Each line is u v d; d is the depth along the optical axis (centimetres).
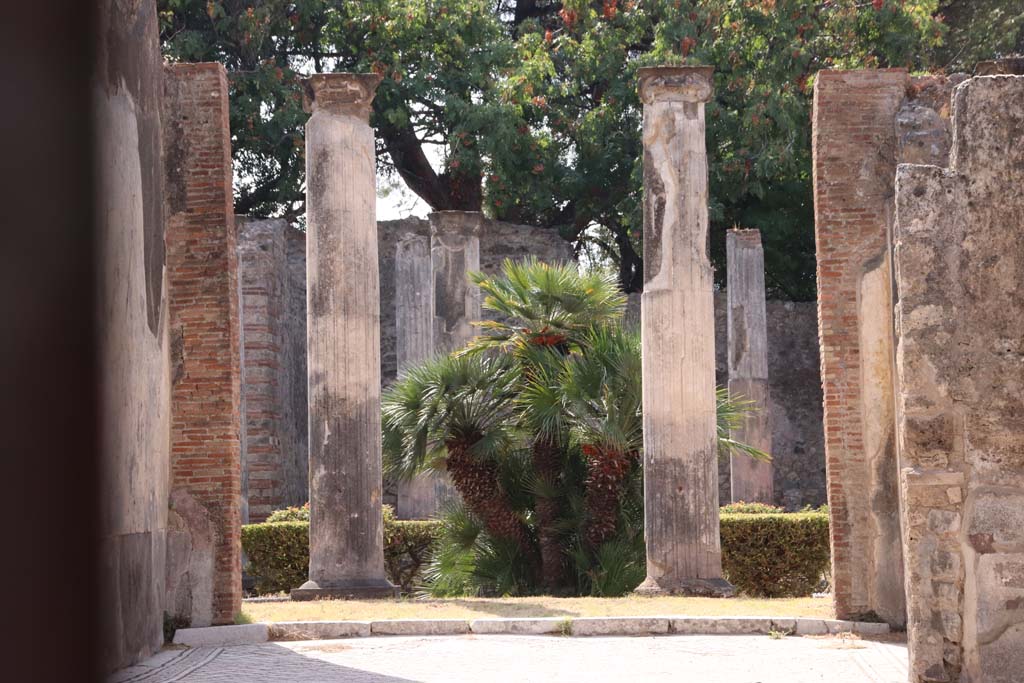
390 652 812
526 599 1112
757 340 2233
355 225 1238
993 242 599
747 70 2519
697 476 1234
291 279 2470
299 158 2691
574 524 1372
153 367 855
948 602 584
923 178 604
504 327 1473
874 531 897
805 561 1458
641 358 1324
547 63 2586
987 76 606
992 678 577
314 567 1207
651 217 1274
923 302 598
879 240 907
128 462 768
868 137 916
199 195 937
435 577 1416
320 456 1214
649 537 1239
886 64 2478
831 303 910
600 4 2833
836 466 904
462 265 1958
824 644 830
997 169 602
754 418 2211
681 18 2580
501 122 2550
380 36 2630
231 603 912
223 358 929
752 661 753
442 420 1378
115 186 738
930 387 596
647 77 1286
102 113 705
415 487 2030
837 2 2458
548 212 2916
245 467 2238
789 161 2433
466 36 2672
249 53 2605
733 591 1223
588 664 746
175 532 913
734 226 2800
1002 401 593
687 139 1279
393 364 2527
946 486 589
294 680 688
